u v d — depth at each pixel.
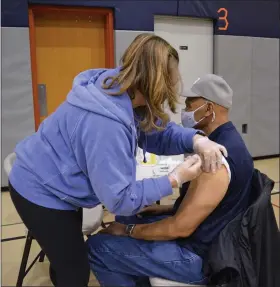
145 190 1.21
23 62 3.89
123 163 1.17
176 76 1.24
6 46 3.78
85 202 1.33
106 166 1.15
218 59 4.91
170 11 4.51
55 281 1.47
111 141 1.15
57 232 1.31
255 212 1.34
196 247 1.49
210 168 1.38
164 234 1.48
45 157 1.28
